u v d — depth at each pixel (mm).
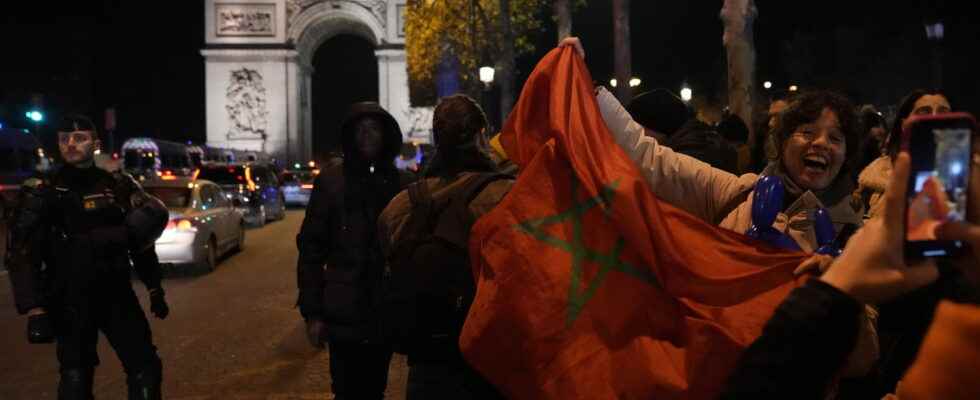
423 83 40500
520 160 3129
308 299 4684
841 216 3041
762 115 6449
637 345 2348
